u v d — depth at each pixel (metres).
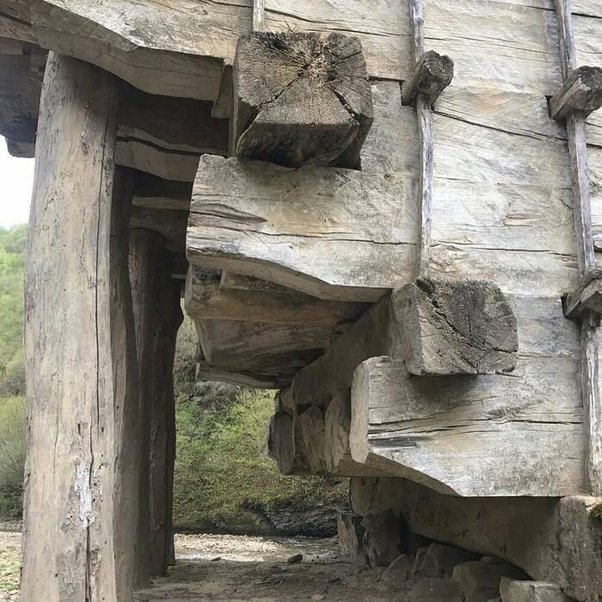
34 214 2.74
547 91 2.74
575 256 2.59
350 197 2.40
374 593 3.43
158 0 2.48
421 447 2.24
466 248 2.50
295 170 2.36
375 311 2.63
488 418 2.33
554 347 2.48
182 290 5.01
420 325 2.12
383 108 2.54
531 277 2.53
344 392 3.15
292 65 2.12
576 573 2.24
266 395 11.12
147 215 4.46
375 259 2.38
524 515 2.60
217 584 3.80
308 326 3.40
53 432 2.48
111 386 2.66
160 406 4.46
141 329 4.29
